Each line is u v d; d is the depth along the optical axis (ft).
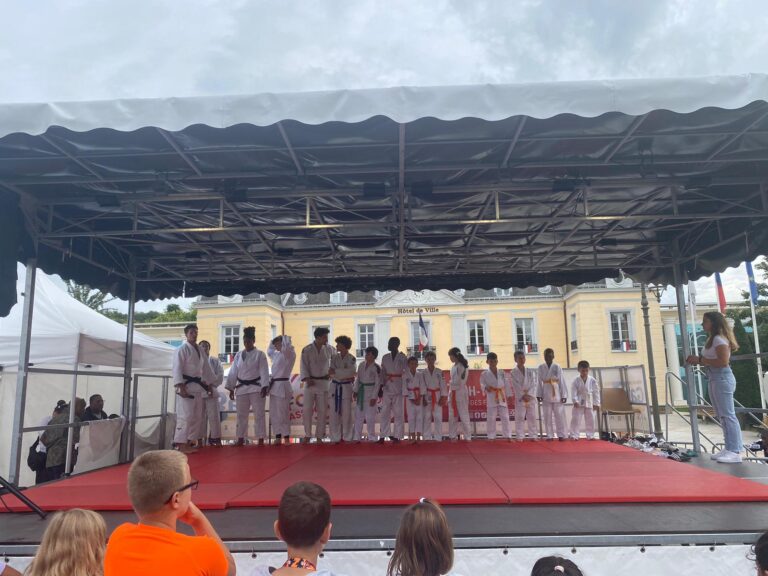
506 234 27.20
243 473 18.63
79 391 35.99
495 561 10.70
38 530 12.42
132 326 28.58
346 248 29.12
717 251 25.34
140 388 36.04
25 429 19.13
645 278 31.40
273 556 10.80
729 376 20.07
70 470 22.31
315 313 116.67
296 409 36.68
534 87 13.47
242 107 13.60
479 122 15.93
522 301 114.01
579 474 17.03
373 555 10.77
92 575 7.89
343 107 13.52
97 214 23.02
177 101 13.66
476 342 114.21
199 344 29.27
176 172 18.93
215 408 29.71
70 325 26.07
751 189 21.31
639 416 34.42
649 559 10.67
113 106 13.65
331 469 19.30
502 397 32.42
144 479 7.54
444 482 15.92
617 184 19.88
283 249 29.27
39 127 13.61
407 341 114.52
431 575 7.28
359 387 31.76
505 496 13.53
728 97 13.32
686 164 18.75
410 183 20.26
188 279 32.22
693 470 17.60
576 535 10.73
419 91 13.51
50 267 22.85
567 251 30.07
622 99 13.37
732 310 78.48
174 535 7.52
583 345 105.19
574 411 32.55
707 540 10.72
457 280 33.88
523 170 19.24
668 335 107.55
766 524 11.13
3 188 19.36
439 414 31.94
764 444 27.30
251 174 18.79
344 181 20.16
